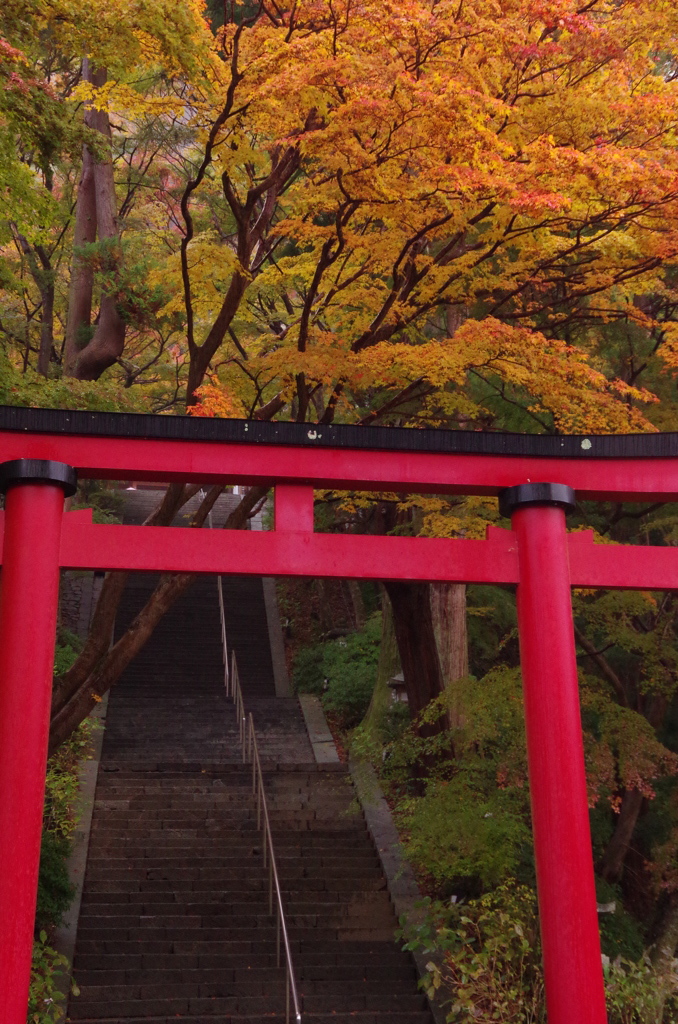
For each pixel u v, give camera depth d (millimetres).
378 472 6012
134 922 10922
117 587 9711
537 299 12938
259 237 11078
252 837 13070
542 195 7621
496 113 7781
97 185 16766
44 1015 8195
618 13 8836
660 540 15570
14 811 5066
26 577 5371
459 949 9906
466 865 10172
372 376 9211
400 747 12086
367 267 10516
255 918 11164
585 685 10258
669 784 13156
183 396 22141
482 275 11289
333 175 9188
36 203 9055
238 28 8422
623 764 9586
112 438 5844
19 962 4926
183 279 9586
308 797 14383
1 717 5195
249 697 18625
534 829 5613
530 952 8797
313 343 10312
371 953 10711
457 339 8906
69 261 17578
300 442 5945
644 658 12164
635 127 8562
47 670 5328
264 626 21281
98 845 12484
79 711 9500
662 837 13492
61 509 5582
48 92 8500
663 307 13195
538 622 5770
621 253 10258
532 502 5887
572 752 5609
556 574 5828
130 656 9625
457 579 5875
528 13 7996
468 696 10328
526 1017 8492
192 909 11273
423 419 11445
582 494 6219
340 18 8094
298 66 7805
